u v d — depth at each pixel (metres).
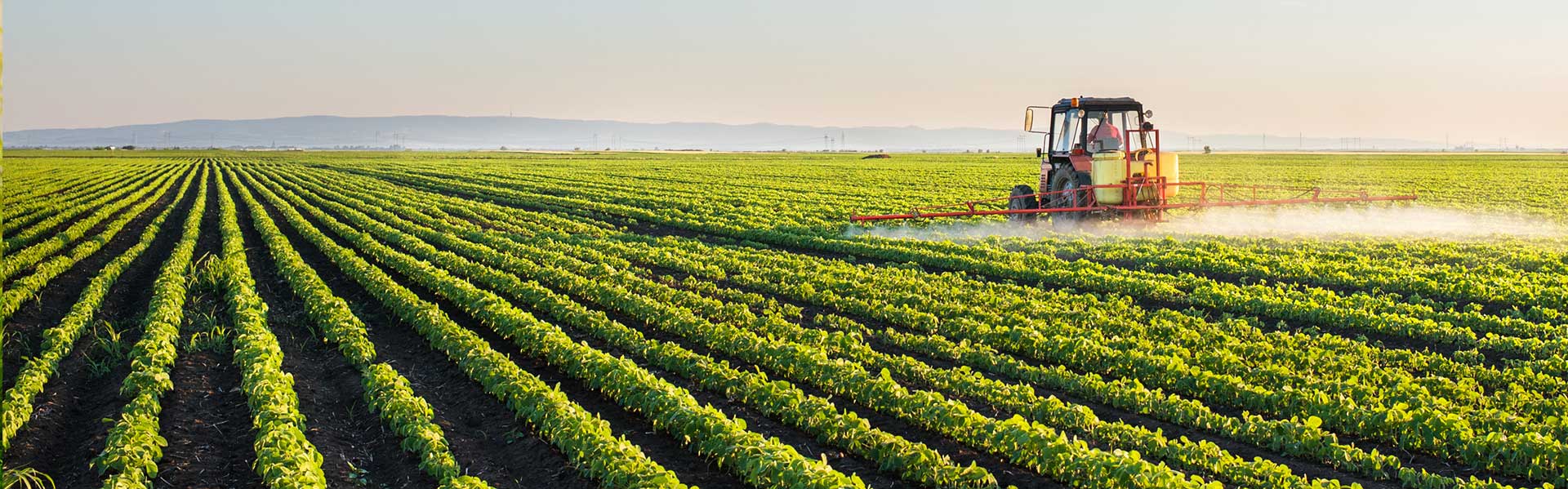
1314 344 13.08
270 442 8.64
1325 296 16.17
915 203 37.91
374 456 9.46
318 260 23.11
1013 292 17.30
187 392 11.14
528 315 14.15
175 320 14.09
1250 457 9.25
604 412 10.77
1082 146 25.31
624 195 45.31
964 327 13.87
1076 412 9.65
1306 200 25.33
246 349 12.13
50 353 12.19
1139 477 7.83
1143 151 24.33
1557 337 13.17
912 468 8.62
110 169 83.06
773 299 16.91
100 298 16.66
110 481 7.95
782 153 194.12
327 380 12.09
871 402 10.58
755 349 12.48
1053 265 19.78
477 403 11.06
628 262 21.84
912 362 11.80
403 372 12.44
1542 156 140.50
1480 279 17.67
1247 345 12.58
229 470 9.01
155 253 24.28
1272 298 15.83
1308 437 9.13
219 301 17.03
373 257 23.67
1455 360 12.58
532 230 30.56
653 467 8.20
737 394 10.90
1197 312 15.47
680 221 31.95
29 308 16.33
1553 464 8.52
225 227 28.25
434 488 8.69
